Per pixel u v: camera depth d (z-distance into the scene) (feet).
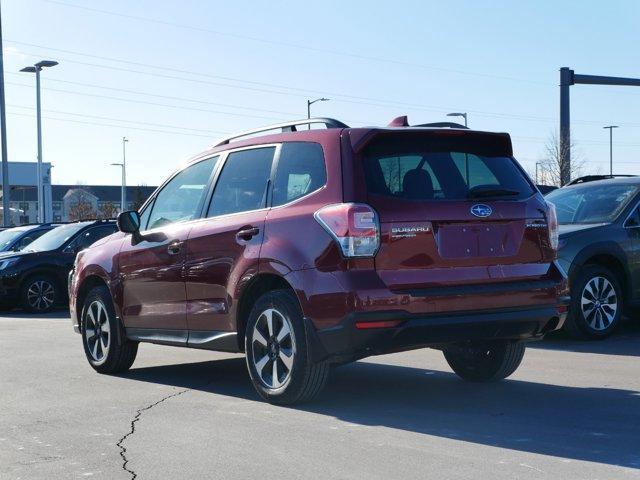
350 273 18.02
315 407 19.85
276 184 20.57
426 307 18.16
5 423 18.94
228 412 19.62
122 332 25.31
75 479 14.64
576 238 29.68
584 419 18.20
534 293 19.43
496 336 19.17
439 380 23.32
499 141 20.39
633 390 21.35
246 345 20.45
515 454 15.44
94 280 26.89
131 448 16.58
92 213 280.31
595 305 29.73
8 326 41.91
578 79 76.02
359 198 18.35
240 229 20.77
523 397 20.67
